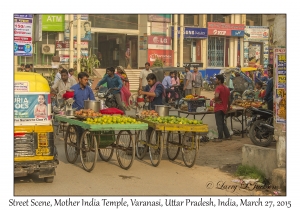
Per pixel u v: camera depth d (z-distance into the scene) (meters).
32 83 7.05
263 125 10.31
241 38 38.78
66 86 11.45
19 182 7.18
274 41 7.17
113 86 12.59
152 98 10.01
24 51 13.26
